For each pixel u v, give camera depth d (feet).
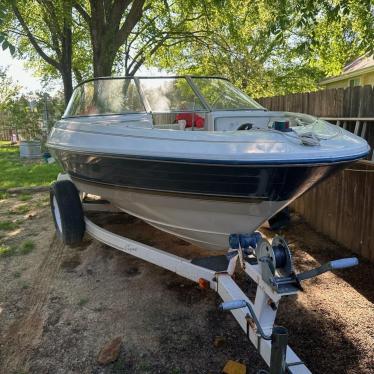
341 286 11.11
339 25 22.82
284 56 56.75
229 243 9.53
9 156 40.32
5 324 9.62
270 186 8.18
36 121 43.88
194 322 9.62
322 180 8.78
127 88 12.50
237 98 12.56
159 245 14.21
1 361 8.34
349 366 8.02
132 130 9.68
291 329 9.24
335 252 13.46
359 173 12.80
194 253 13.47
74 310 10.19
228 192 8.55
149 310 10.16
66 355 8.50
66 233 12.75
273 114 11.58
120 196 11.14
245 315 7.56
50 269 12.56
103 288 11.31
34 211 19.03
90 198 16.53
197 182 8.65
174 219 10.36
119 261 13.02
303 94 17.57
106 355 8.38
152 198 10.00
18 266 12.80
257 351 7.75
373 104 13.04
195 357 8.38
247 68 34.24
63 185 13.03
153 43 37.96
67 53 38.83
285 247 7.32
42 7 30.68
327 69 34.32
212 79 12.85
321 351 8.47
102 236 12.04
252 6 26.02
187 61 43.19
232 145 8.07
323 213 15.17
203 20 36.24
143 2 28.32
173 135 8.84
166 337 9.07
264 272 7.45
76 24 38.70
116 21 27.61
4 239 15.21
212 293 10.92
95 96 13.05
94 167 10.81
